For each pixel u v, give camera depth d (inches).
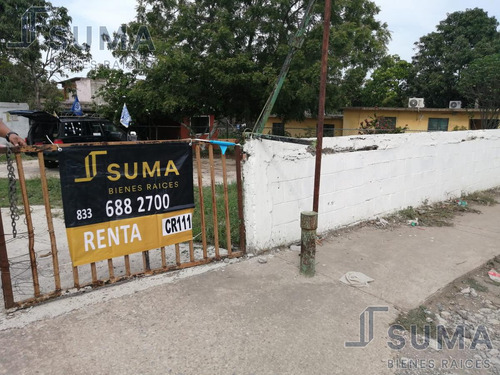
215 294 136.6
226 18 583.5
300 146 186.4
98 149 126.5
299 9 602.5
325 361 102.9
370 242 200.1
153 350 104.6
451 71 1104.2
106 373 95.1
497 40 1063.6
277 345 108.7
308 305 131.6
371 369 101.0
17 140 119.9
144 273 148.5
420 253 186.9
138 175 136.9
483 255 187.2
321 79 155.3
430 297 142.5
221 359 101.9
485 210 282.5
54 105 1019.3
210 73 574.6
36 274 125.6
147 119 729.6
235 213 230.2
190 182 151.9
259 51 621.0
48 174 442.0
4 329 112.3
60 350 103.5
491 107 764.0
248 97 645.9
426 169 274.4
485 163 344.5
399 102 1227.2
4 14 927.0
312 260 153.0
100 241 132.4
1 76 975.0
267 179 173.0
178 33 600.7
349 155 214.1
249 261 167.2
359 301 136.3
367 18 671.8
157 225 145.2
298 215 192.2
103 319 118.8
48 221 124.0
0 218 116.6
